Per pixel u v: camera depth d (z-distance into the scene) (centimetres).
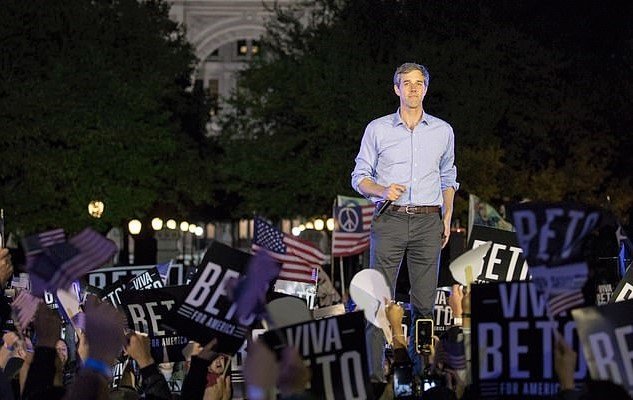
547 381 753
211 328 848
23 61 6525
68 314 1024
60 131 6469
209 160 7700
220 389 984
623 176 7169
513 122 6912
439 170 1303
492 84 6738
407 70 1288
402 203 1280
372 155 1295
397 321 1012
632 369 707
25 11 6450
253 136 7600
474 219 2212
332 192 7031
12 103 6309
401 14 7038
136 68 7194
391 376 1031
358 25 7100
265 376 614
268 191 7488
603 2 7150
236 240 10706
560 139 7125
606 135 7006
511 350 757
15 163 6397
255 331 1065
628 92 7012
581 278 719
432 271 1290
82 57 6688
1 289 1178
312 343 770
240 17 12162
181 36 7806
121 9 7100
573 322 750
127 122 6756
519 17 7069
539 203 720
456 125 6606
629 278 1129
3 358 966
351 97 6925
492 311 759
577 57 7050
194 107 8212
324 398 769
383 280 1027
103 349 663
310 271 1455
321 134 7175
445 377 987
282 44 7844
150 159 6944
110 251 854
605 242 1438
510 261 1247
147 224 8019
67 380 1064
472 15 6912
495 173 6681
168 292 1130
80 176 6675
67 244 855
